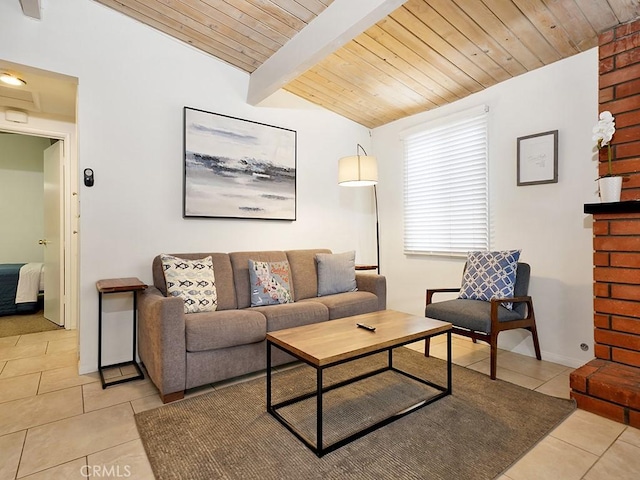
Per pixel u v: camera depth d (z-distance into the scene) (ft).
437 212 12.51
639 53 7.39
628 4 7.07
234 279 10.12
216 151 10.70
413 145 13.42
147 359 8.08
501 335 10.44
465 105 11.64
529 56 9.15
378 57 9.85
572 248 9.05
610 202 7.36
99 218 8.89
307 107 13.03
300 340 6.30
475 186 11.28
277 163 12.11
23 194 17.62
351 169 11.41
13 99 10.72
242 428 6.12
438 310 9.00
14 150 17.44
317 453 5.37
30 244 17.78
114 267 9.11
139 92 9.44
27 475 4.91
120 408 6.82
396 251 14.11
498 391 7.57
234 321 7.80
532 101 9.82
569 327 9.09
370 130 15.17
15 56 7.84
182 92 10.14
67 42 8.45
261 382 8.08
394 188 14.19
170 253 9.96
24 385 7.89
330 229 13.80
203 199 10.44
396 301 14.10
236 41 9.80
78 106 8.64
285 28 9.08
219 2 8.36
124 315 9.27
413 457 5.34
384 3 6.92
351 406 6.95
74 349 10.32
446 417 6.49
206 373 7.48
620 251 7.42
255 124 11.57
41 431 6.01
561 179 9.22
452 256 11.99
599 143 7.80
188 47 10.23
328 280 11.45
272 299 9.96
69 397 7.29
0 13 7.72
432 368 8.95
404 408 6.84
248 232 11.55
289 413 6.65
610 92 7.79
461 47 8.98
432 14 7.87
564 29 8.00
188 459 5.27
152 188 9.64
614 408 6.40
